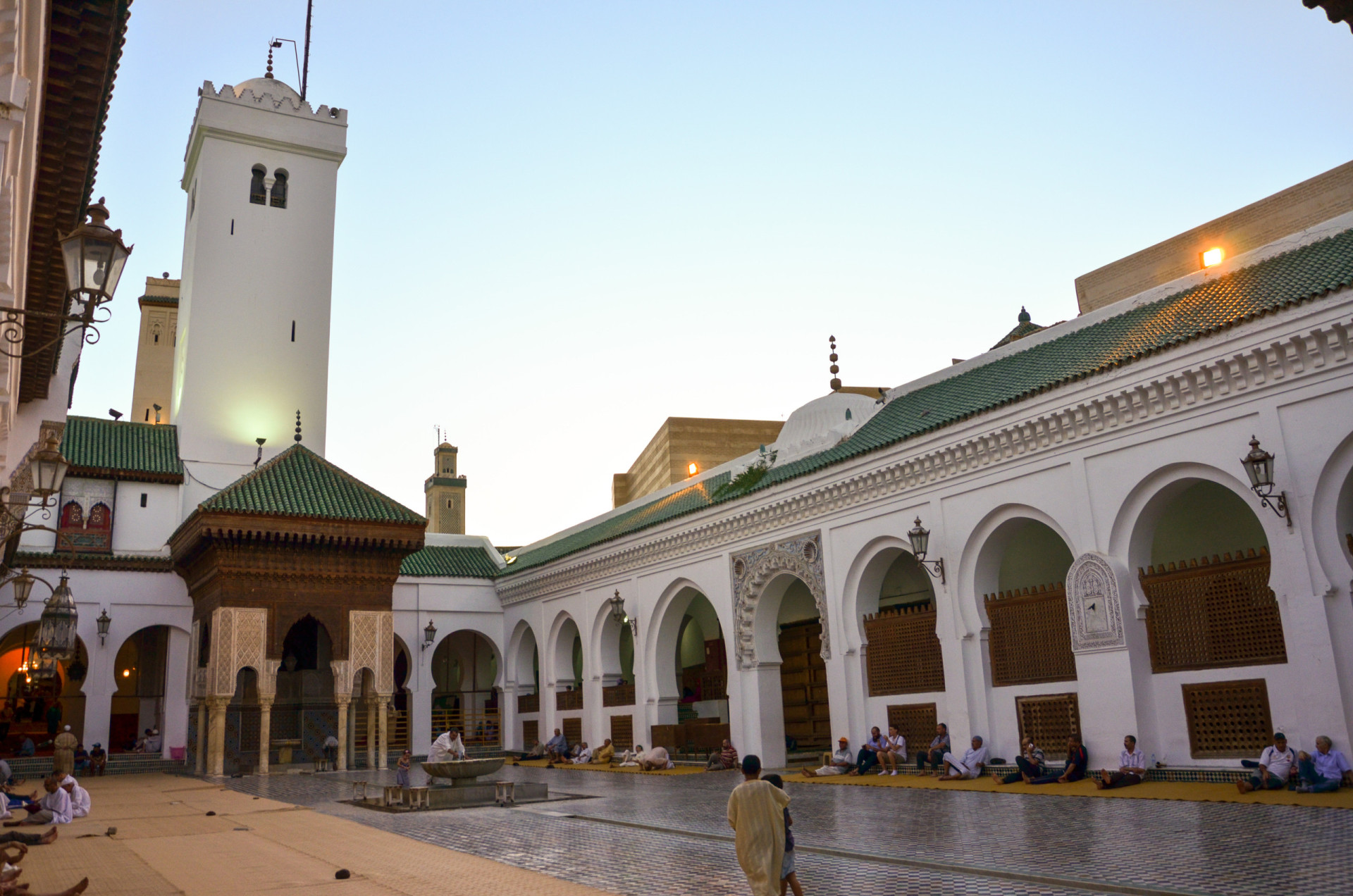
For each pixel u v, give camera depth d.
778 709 18.61
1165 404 12.23
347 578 22.67
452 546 29.84
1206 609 11.86
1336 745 10.29
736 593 19.22
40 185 8.92
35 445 12.99
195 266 28.17
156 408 34.75
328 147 30.56
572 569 24.50
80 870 7.99
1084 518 13.06
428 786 13.34
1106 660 12.45
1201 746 11.73
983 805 10.95
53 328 11.69
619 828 10.44
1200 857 7.15
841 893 6.54
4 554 15.75
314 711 23.39
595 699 23.38
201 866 8.16
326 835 10.29
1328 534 10.62
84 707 25.45
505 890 6.85
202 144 29.03
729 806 5.86
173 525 25.73
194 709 22.67
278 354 28.69
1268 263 13.38
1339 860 6.73
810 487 17.39
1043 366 15.03
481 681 30.33
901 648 15.86
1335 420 10.61
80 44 7.23
